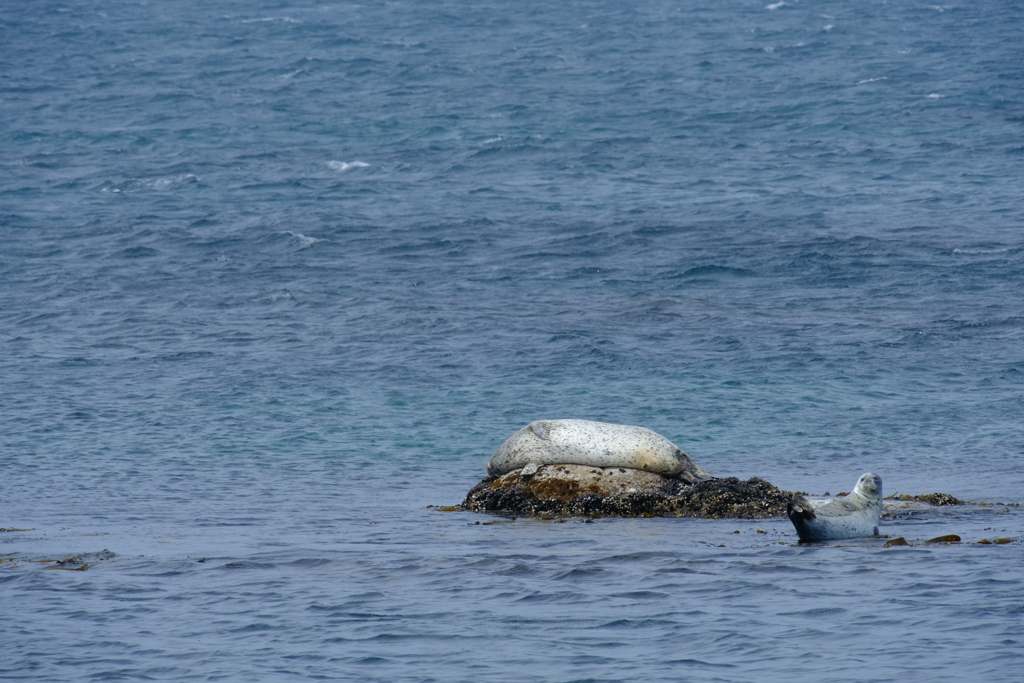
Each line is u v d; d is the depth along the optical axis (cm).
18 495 6769
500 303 13738
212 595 4141
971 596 3859
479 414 9350
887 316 12706
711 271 15175
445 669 3309
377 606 3966
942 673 3127
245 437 8644
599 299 13862
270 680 3250
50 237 18362
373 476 7531
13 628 3738
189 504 6538
